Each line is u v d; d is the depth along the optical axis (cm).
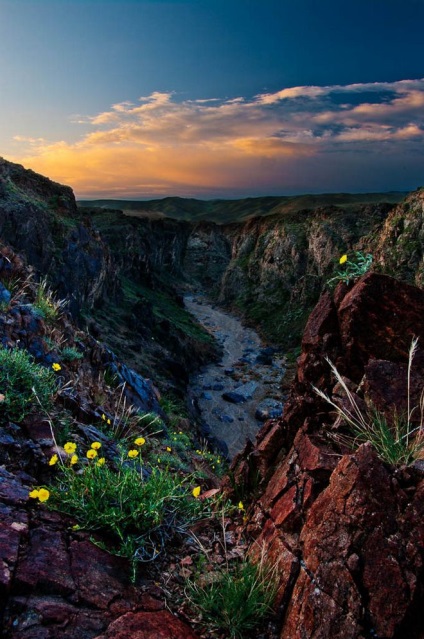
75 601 278
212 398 5756
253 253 13462
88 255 5466
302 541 321
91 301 5575
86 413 655
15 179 5450
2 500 340
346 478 304
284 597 301
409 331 441
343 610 262
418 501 279
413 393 383
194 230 19112
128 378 1274
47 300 1012
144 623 278
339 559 279
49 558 299
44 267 4469
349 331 461
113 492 372
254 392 6062
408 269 6225
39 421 487
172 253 16850
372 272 474
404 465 305
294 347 8644
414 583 252
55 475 411
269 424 520
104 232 10919
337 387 435
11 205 4488
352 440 382
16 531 312
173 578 333
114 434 664
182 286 16262
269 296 11562
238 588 304
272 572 319
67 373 812
